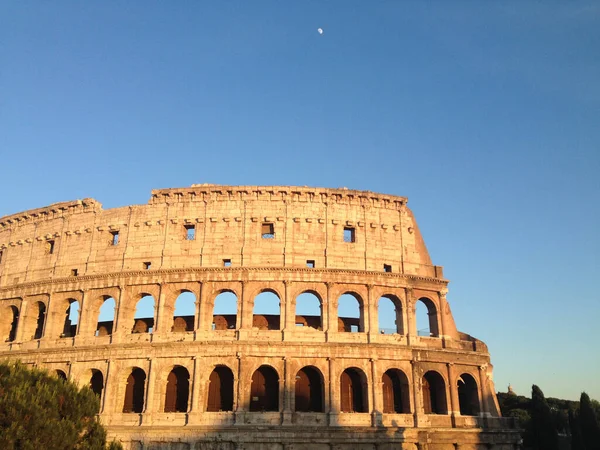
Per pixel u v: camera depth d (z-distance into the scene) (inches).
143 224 3715.6
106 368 3388.3
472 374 3565.5
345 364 3312.0
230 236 3597.4
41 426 1831.9
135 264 3624.5
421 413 3307.1
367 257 3614.7
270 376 3363.7
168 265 3563.0
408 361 3412.9
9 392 1876.2
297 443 3095.5
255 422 3137.3
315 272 3481.8
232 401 3302.2
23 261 3986.2
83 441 2028.8
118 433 3174.2
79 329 3565.5
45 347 3582.7
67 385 2161.7
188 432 3120.1
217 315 3627.0
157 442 3134.8
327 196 3708.2
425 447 3221.0
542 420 4589.1
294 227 3619.6
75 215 3917.3
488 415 3474.4
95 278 3631.9
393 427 3189.0
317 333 3378.4
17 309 3969.0
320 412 3216.0
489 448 3390.7
